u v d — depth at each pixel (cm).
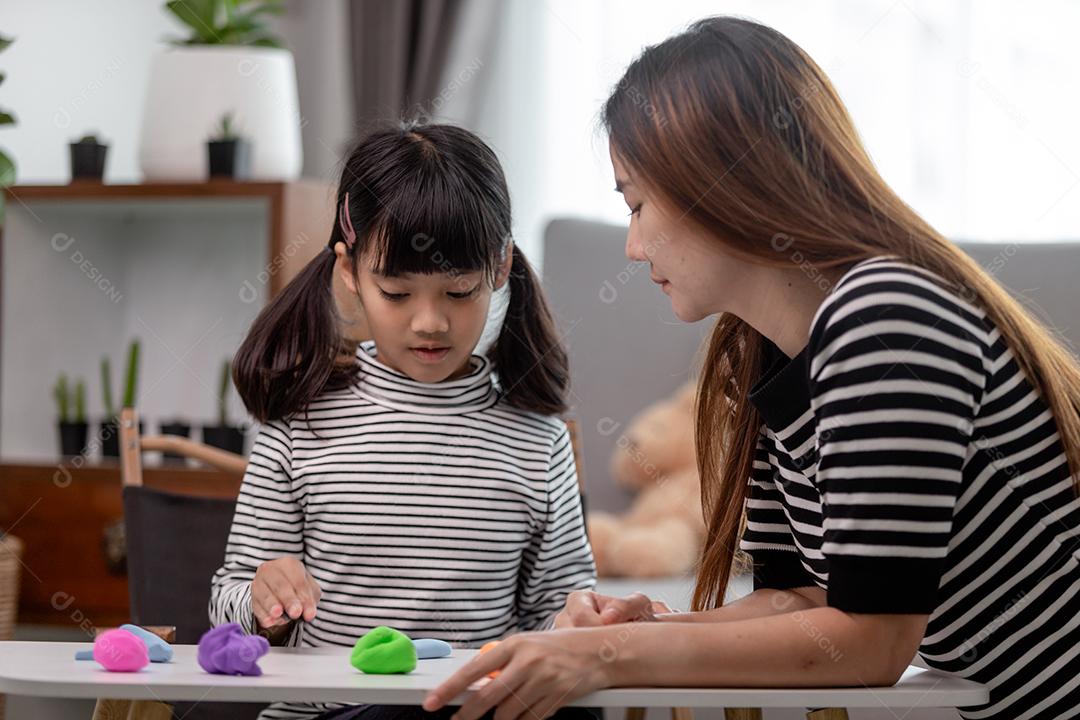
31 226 262
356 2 295
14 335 259
